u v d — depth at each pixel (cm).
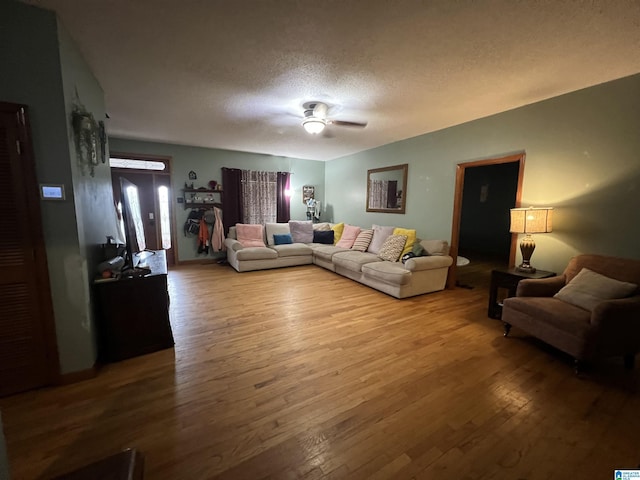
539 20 171
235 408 167
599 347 194
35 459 132
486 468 131
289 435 148
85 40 196
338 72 241
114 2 160
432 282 392
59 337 185
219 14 170
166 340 237
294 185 670
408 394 182
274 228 584
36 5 163
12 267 171
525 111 313
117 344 218
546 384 194
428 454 138
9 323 173
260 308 330
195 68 236
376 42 197
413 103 310
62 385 187
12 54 162
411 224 467
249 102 310
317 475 126
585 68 230
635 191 241
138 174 518
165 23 179
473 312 323
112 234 293
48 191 175
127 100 305
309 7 163
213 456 135
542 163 301
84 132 198
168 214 551
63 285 185
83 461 132
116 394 179
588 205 269
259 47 205
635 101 238
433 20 173
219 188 580
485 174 732
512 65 226
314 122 321
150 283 228
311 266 556
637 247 243
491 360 223
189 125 402
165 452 137
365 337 260
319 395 180
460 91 277
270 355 228
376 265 400
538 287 255
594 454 139
